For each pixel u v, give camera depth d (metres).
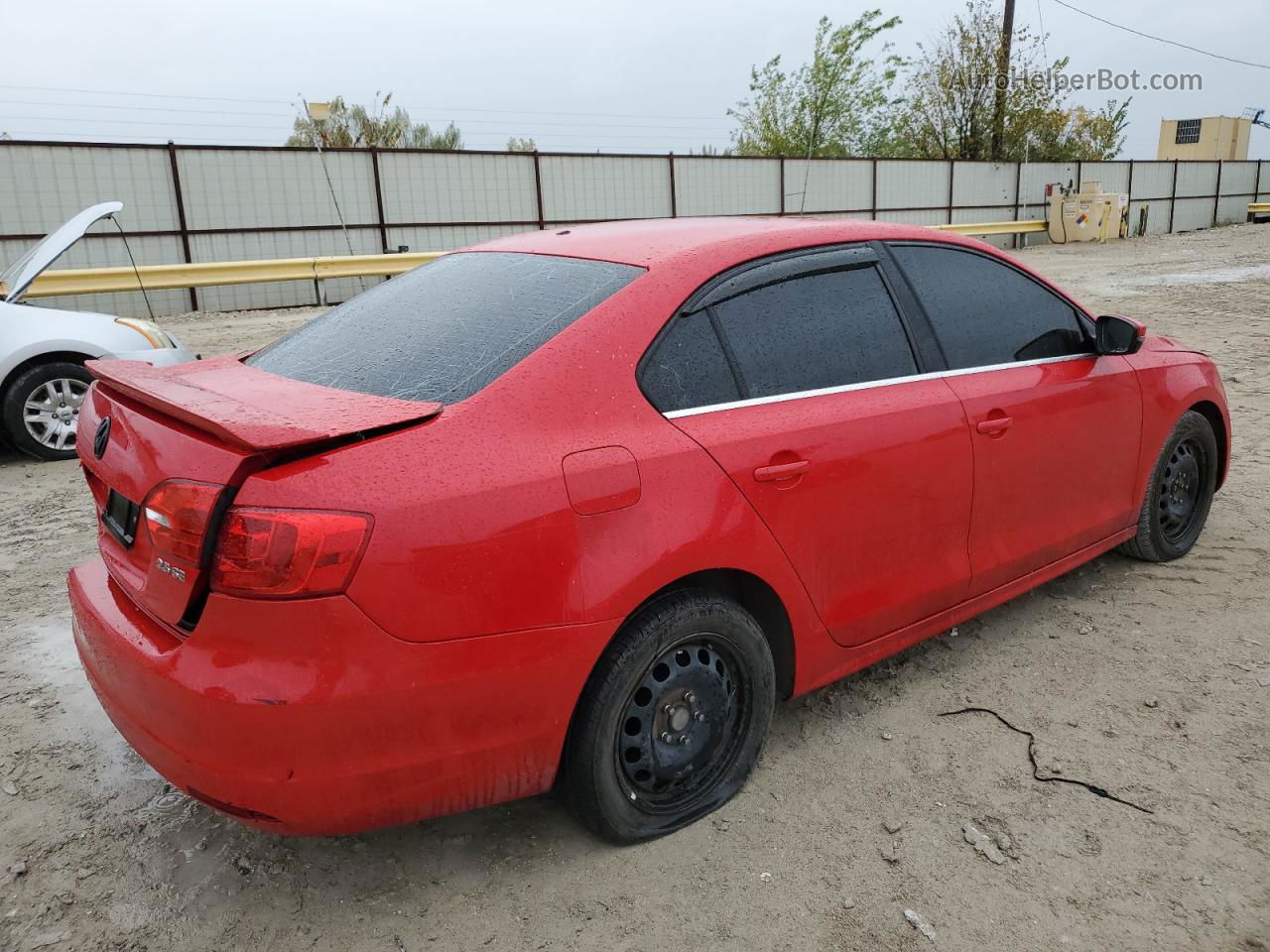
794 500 2.62
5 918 2.31
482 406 2.20
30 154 17.36
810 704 3.25
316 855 2.53
